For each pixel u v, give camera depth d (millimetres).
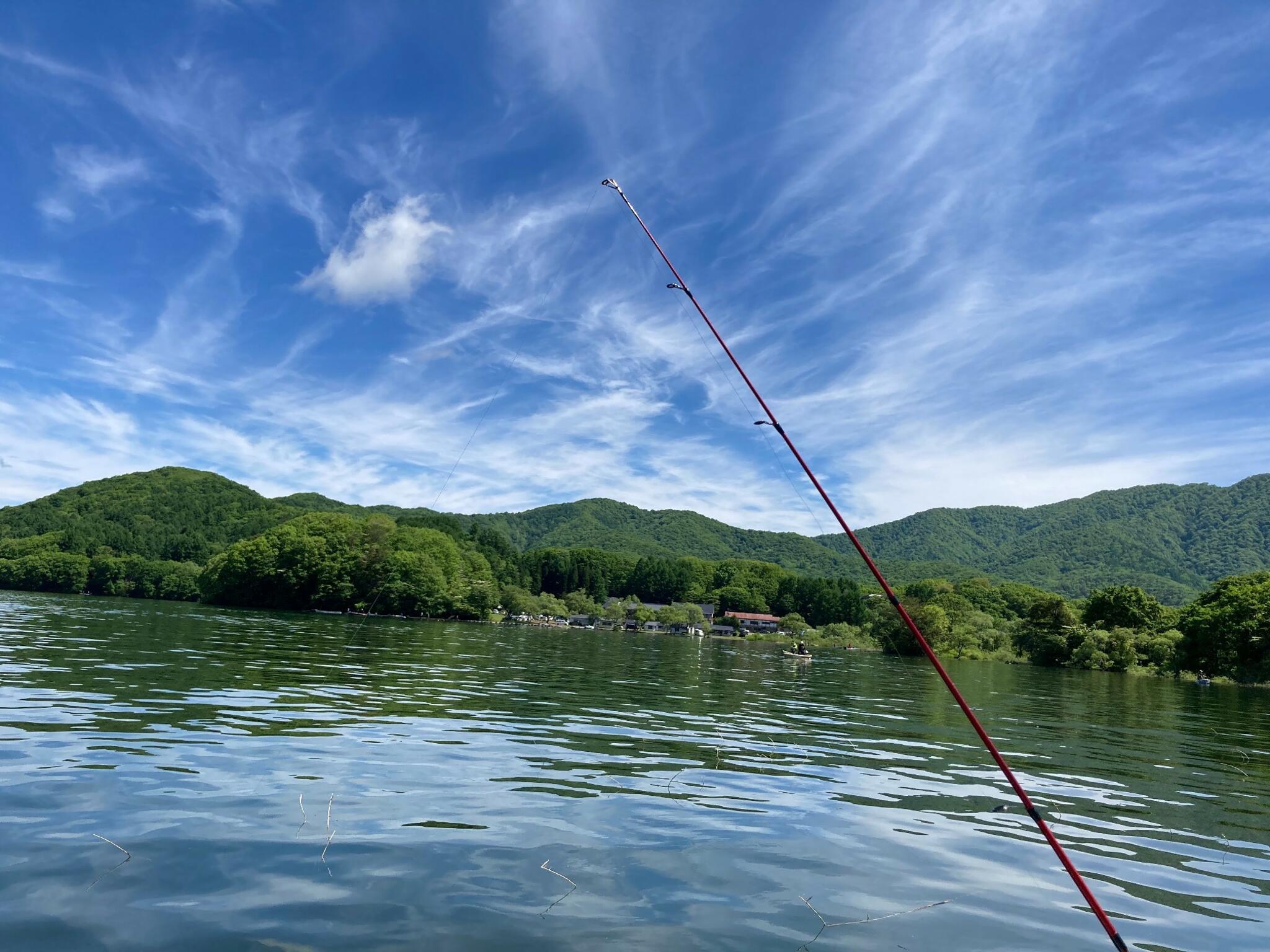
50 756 9195
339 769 9383
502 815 7887
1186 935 5832
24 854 6145
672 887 6215
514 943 5023
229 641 28562
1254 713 27109
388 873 6137
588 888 6078
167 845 6492
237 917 5219
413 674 21312
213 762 9312
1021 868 7285
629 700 18844
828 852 7383
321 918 5266
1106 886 6895
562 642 53250
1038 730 17859
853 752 13109
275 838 6812
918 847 7750
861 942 5363
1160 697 33594
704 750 12312
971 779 11328
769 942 5281
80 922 5023
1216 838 8766
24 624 31797
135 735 10578
